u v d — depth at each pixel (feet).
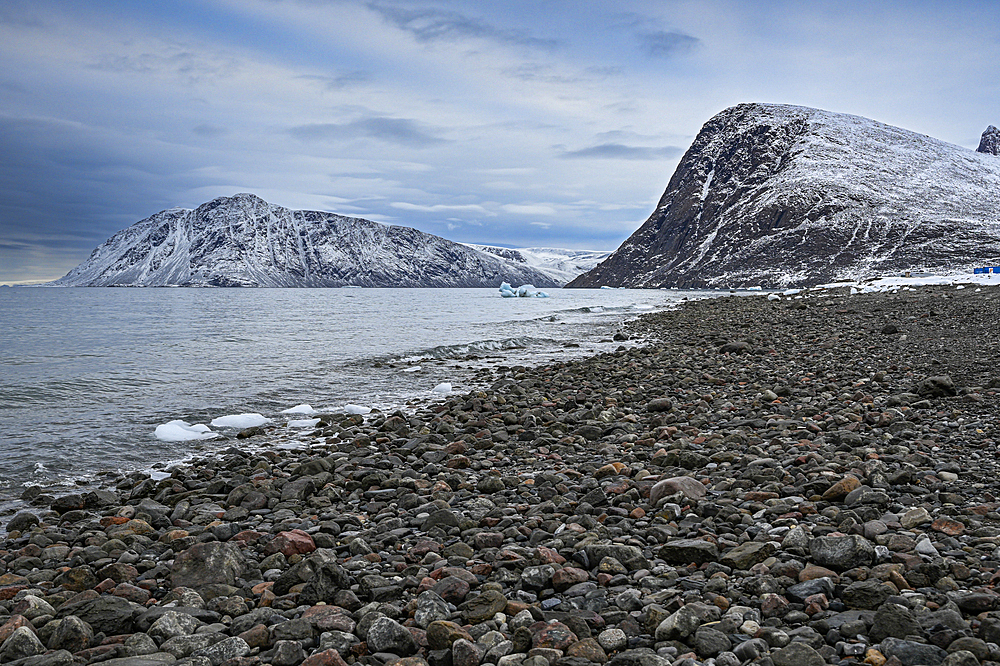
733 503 22.66
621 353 82.07
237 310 239.50
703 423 38.29
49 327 145.69
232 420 45.44
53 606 16.65
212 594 17.12
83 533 23.68
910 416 35.99
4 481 31.96
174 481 30.27
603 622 14.40
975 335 74.08
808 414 39.42
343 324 152.76
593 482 27.02
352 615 15.29
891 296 171.42
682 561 17.88
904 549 17.42
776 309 156.15
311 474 31.40
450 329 135.23
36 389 57.77
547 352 91.66
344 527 23.13
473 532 21.52
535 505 24.64
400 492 27.48
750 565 17.10
